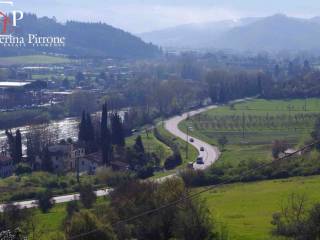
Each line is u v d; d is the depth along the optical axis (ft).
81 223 247.09
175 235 265.95
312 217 248.73
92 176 495.41
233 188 420.77
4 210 311.88
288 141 625.00
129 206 276.82
